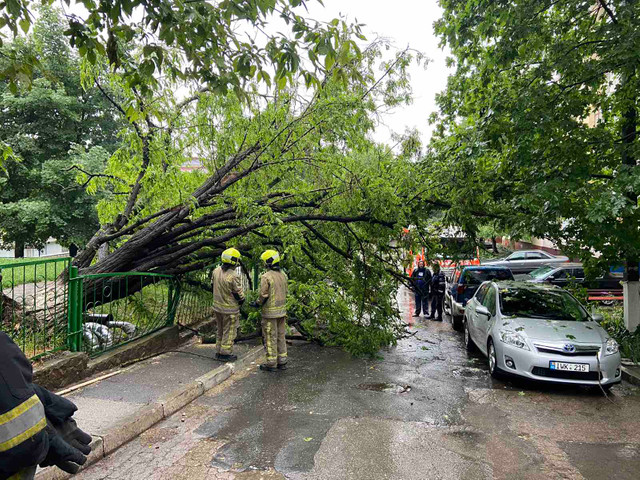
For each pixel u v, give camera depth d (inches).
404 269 368.8
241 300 279.6
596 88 292.2
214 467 155.4
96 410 190.4
